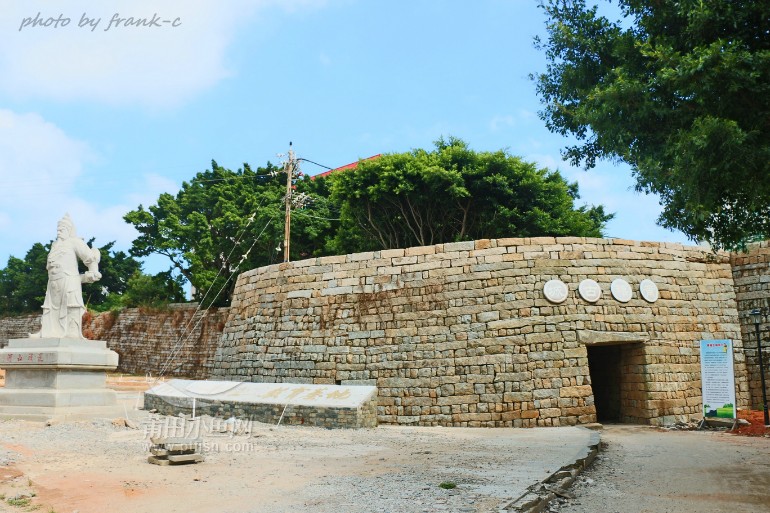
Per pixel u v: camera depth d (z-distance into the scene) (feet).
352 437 47.80
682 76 29.17
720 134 27.73
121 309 139.13
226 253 133.08
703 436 51.16
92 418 47.42
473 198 107.04
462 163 107.24
